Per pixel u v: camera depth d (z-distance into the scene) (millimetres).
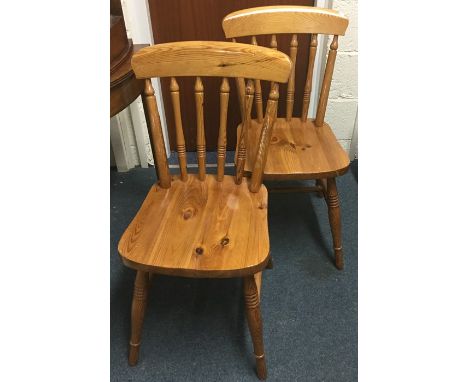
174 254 865
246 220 956
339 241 1309
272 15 1151
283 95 1799
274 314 1223
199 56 909
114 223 1568
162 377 1076
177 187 1073
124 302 1275
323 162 1128
